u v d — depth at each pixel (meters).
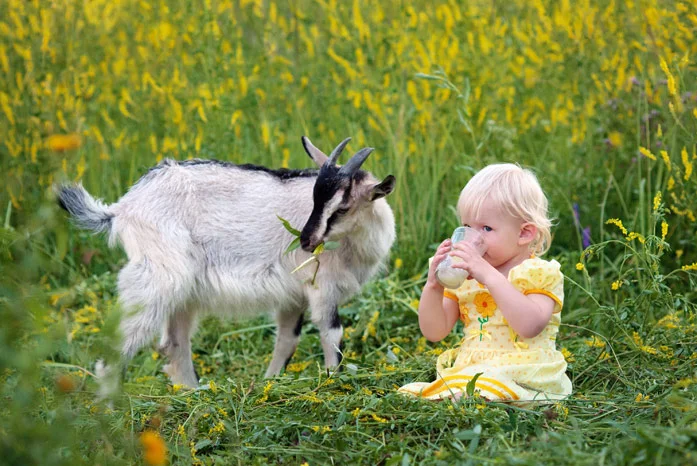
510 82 7.90
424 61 7.41
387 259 6.34
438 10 8.13
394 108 7.69
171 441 3.85
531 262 3.98
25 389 3.17
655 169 6.83
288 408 4.07
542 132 7.83
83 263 7.01
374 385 4.41
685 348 4.58
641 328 4.70
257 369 5.92
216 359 6.09
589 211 6.87
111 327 3.57
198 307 5.57
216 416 3.98
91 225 5.43
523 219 4.01
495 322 4.06
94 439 3.62
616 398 4.04
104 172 7.44
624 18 7.65
